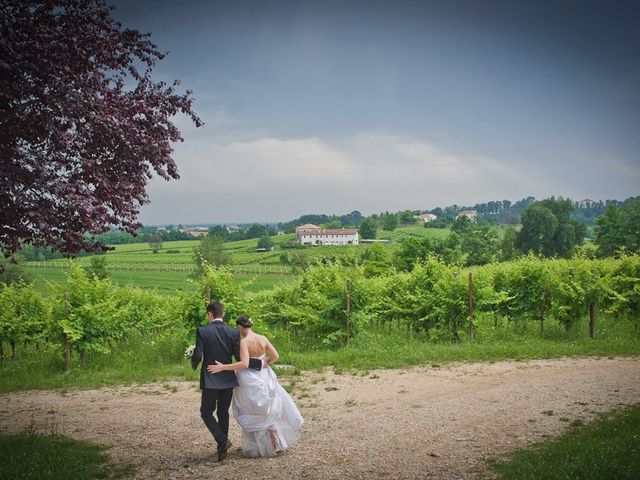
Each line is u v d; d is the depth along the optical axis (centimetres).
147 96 1070
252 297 1825
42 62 845
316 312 1841
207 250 11562
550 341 1689
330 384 1239
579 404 951
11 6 884
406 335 1997
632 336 1766
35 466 702
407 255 7938
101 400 1198
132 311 2144
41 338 1928
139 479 679
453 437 796
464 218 11431
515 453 706
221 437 744
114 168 992
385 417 930
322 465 703
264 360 776
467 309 1795
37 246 936
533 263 1950
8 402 1216
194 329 1672
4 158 830
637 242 7656
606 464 597
